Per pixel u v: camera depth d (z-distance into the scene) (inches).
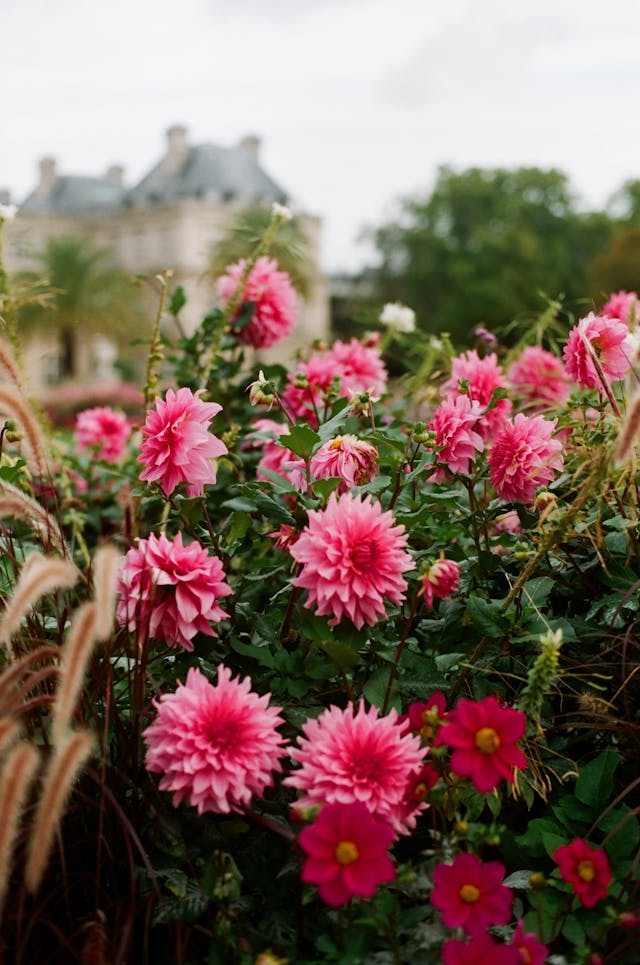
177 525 115.5
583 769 73.2
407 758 61.9
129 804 68.9
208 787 62.1
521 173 2028.8
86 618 52.3
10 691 58.1
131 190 2330.2
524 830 77.2
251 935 63.6
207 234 2201.0
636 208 2118.6
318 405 115.8
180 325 130.0
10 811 48.1
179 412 74.3
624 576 79.7
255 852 69.3
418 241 1948.8
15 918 58.2
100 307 1331.2
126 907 63.6
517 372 124.8
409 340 142.7
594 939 62.7
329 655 68.1
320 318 1988.2
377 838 56.4
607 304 119.3
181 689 63.5
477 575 82.9
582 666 76.0
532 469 80.9
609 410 86.7
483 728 61.6
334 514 67.2
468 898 57.5
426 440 80.3
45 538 75.7
